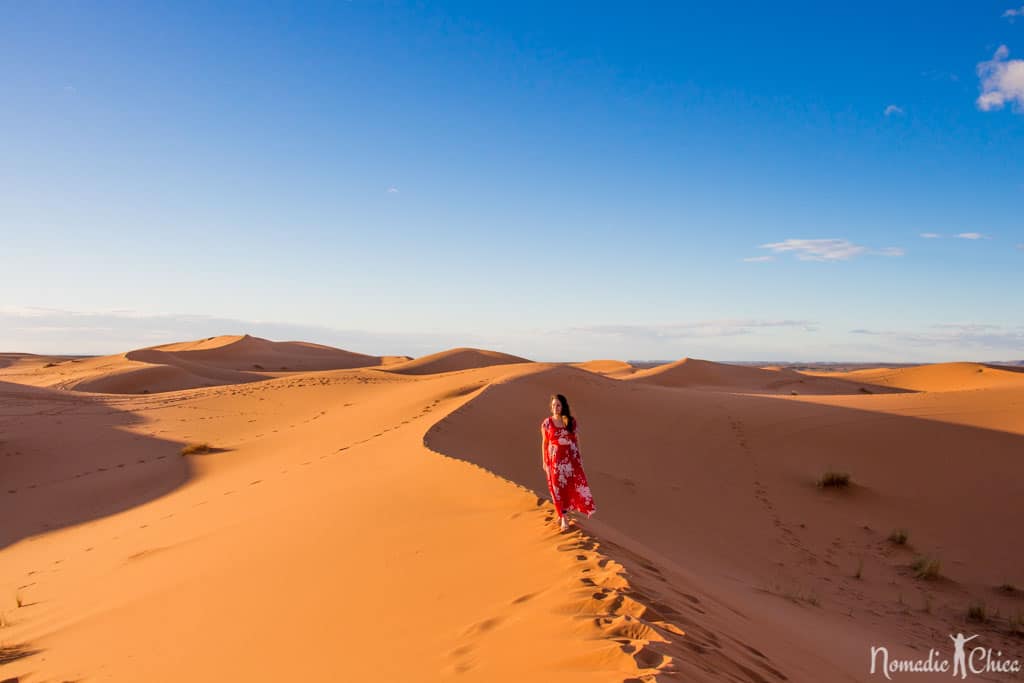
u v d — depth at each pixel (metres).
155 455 25.00
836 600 11.53
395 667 4.55
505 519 8.30
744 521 16.28
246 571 8.23
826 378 83.50
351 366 104.69
